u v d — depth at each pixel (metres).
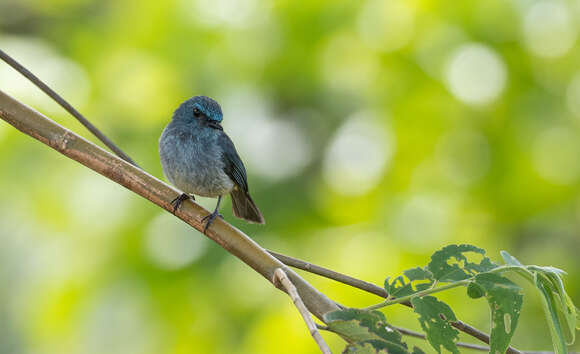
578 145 11.66
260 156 11.74
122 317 11.00
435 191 11.41
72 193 11.20
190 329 10.86
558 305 4.71
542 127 11.82
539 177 11.59
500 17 11.84
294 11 12.00
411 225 11.04
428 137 11.42
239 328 10.83
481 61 11.67
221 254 10.95
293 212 11.45
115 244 10.88
